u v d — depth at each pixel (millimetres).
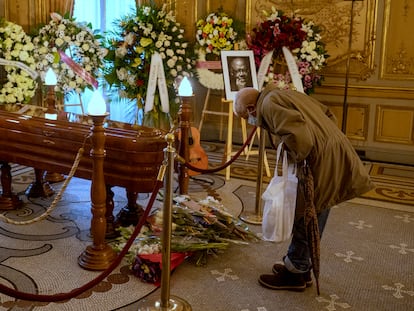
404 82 5992
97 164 2980
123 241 3266
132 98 5676
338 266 3248
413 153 6066
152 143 3160
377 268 3230
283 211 2814
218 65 5566
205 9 6586
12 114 3695
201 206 3600
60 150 3447
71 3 6488
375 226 3988
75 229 3688
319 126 2664
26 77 5676
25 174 5090
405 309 2736
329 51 6238
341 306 2750
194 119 7000
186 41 5934
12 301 2680
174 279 2998
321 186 2705
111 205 3531
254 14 6434
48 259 3189
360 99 6227
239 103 2961
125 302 2715
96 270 3043
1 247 3342
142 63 5473
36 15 6484
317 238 2688
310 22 5906
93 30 6066
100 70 5957
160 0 6602
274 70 5754
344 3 6082
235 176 5293
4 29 5523
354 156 2762
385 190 4980
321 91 6363
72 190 4582
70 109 6660
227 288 2912
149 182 3232
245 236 3574
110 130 3283
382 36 6000
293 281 2898
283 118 2578
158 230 3322
